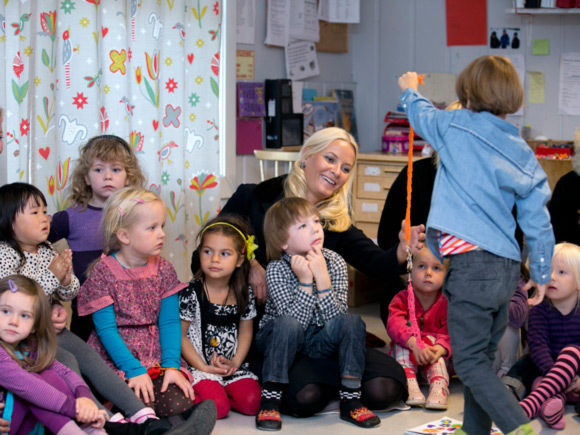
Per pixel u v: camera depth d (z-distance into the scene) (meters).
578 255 2.70
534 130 4.63
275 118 4.32
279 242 2.60
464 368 2.09
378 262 2.69
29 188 2.40
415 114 2.27
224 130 3.98
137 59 3.30
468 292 2.10
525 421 2.00
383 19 4.96
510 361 2.89
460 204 2.11
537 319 2.78
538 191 2.14
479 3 4.68
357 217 4.29
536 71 4.60
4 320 2.05
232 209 2.93
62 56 3.04
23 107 2.88
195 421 2.16
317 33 4.67
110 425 2.17
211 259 2.55
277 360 2.49
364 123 5.08
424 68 4.88
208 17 3.57
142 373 2.40
